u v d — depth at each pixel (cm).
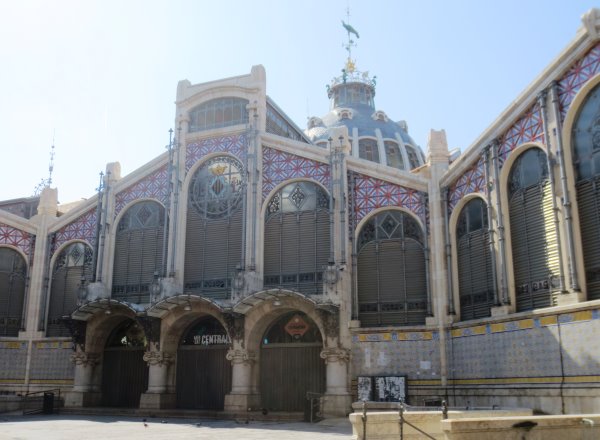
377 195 3139
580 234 2183
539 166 2405
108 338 3566
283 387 3116
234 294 3123
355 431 1446
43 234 3784
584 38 2189
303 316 3175
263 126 3472
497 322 2508
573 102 2239
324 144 6912
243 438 1928
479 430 1195
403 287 3006
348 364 2931
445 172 2956
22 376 3584
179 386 3312
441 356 2803
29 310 3681
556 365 2186
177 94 3681
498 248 2548
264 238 3278
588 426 1259
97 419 2817
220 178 3466
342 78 8150
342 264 3022
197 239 3422
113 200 3672
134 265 3538
